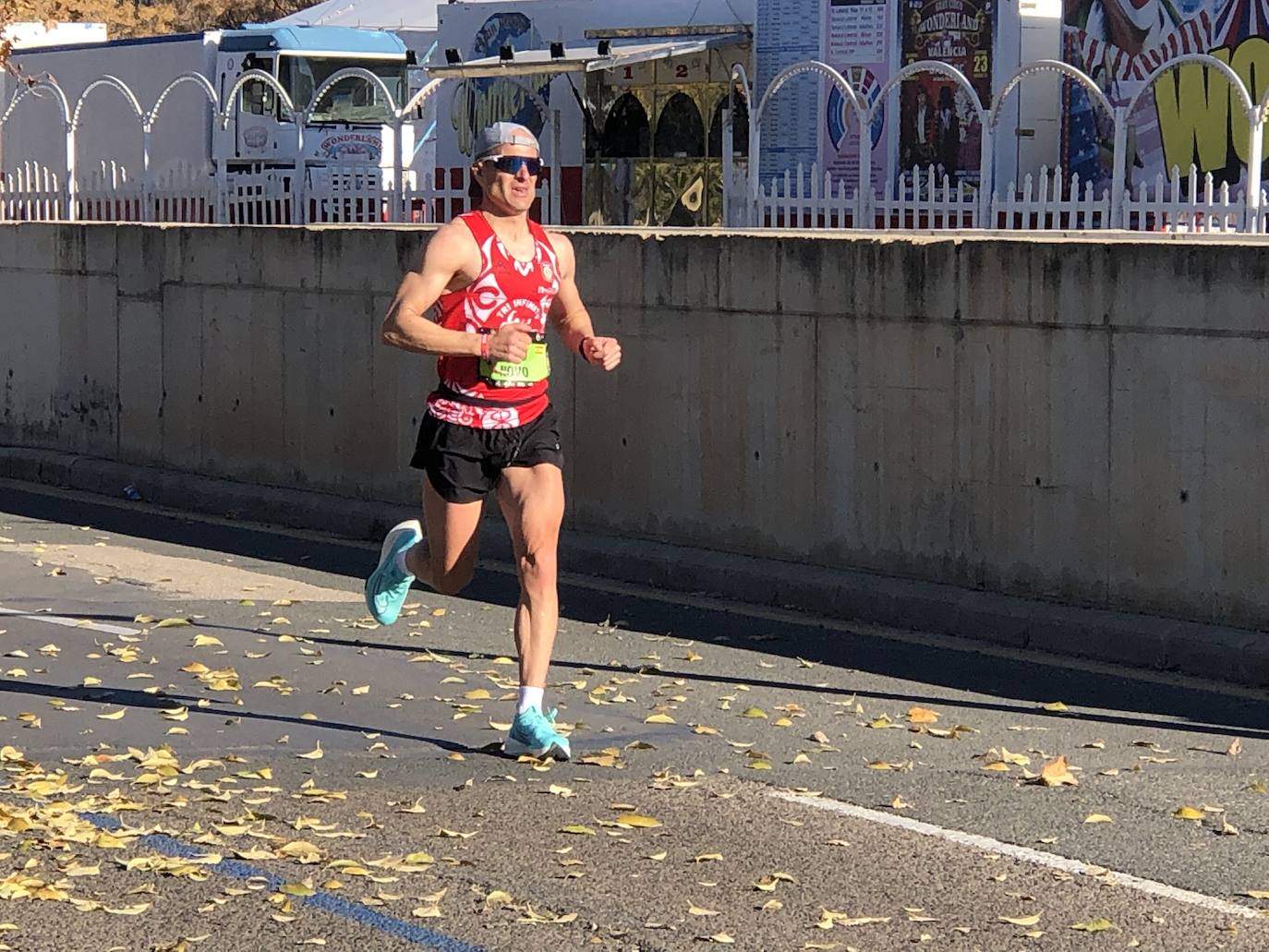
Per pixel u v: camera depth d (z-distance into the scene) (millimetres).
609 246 12547
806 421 11547
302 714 8312
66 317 16891
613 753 7594
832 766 7492
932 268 10852
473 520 7516
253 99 30047
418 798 6969
